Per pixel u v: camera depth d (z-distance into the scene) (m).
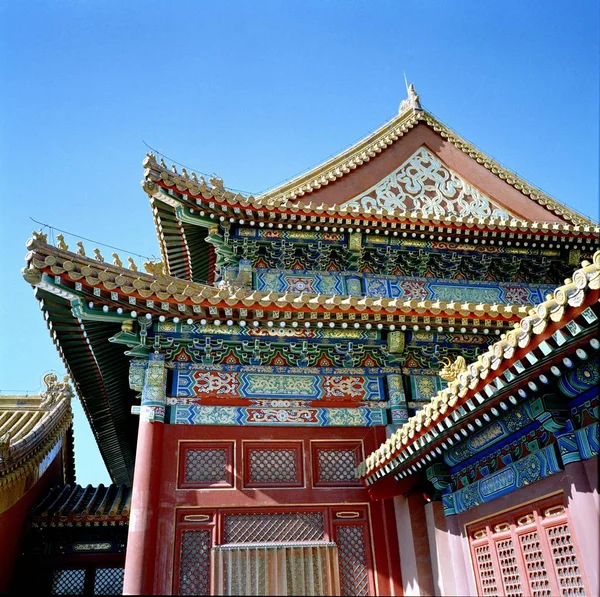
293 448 13.60
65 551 16.41
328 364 14.80
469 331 14.68
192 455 13.07
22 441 16.23
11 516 15.16
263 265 18.45
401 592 12.36
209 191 17.03
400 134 21.81
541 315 7.33
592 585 7.92
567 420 8.69
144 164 16.67
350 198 20.05
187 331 13.83
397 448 11.30
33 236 12.58
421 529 12.38
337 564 12.14
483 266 19.88
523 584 9.59
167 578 11.51
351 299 13.62
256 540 12.35
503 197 21.69
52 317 13.55
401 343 14.78
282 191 20.19
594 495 8.09
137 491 12.09
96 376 16.30
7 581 15.05
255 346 14.12
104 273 12.59
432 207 20.70
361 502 13.20
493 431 10.20
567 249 19.98
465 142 22.44
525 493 9.57
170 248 20.12
